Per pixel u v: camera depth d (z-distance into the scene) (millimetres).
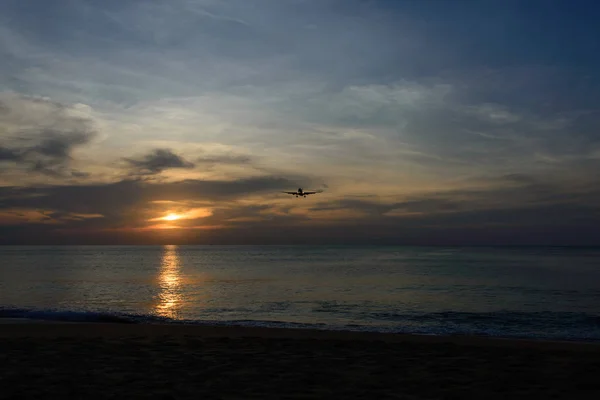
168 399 7367
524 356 11633
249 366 10039
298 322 25016
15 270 78375
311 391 7992
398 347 12984
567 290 44719
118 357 10953
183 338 14320
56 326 18609
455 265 97000
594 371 9797
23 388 7973
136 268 88000
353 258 146125
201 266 97062
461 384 8625
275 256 173500
